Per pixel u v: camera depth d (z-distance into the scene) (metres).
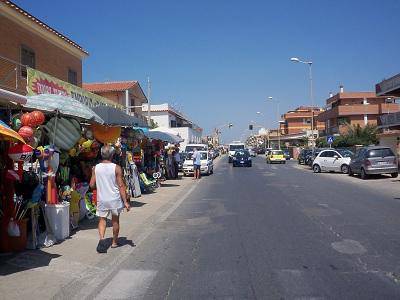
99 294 5.66
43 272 6.56
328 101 76.50
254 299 5.32
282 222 10.70
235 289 5.71
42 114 8.51
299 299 5.27
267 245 8.22
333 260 7.03
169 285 5.98
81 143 10.77
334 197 15.72
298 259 7.14
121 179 8.20
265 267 6.73
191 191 19.50
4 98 6.93
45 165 8.66
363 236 8.79
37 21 18.86
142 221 11.29
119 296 5.57
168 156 26.64
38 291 5.71
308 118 111.31
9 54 17.23
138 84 45.66
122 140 14.95
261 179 25.77
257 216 11.74
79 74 24.45
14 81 16.56
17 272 6.55
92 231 9.66
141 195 17.59
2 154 7.77
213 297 5.43
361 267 6.59
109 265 7.04
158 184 21.47
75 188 10.41
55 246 8.21
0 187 7.75
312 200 14.92
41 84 14.84
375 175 26.31
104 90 42.25
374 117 64.56
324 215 11.59
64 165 10.23
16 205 7.82
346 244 8.12
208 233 9.60
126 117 13.20
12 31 17.50
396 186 19.55
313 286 5.75
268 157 52.84
